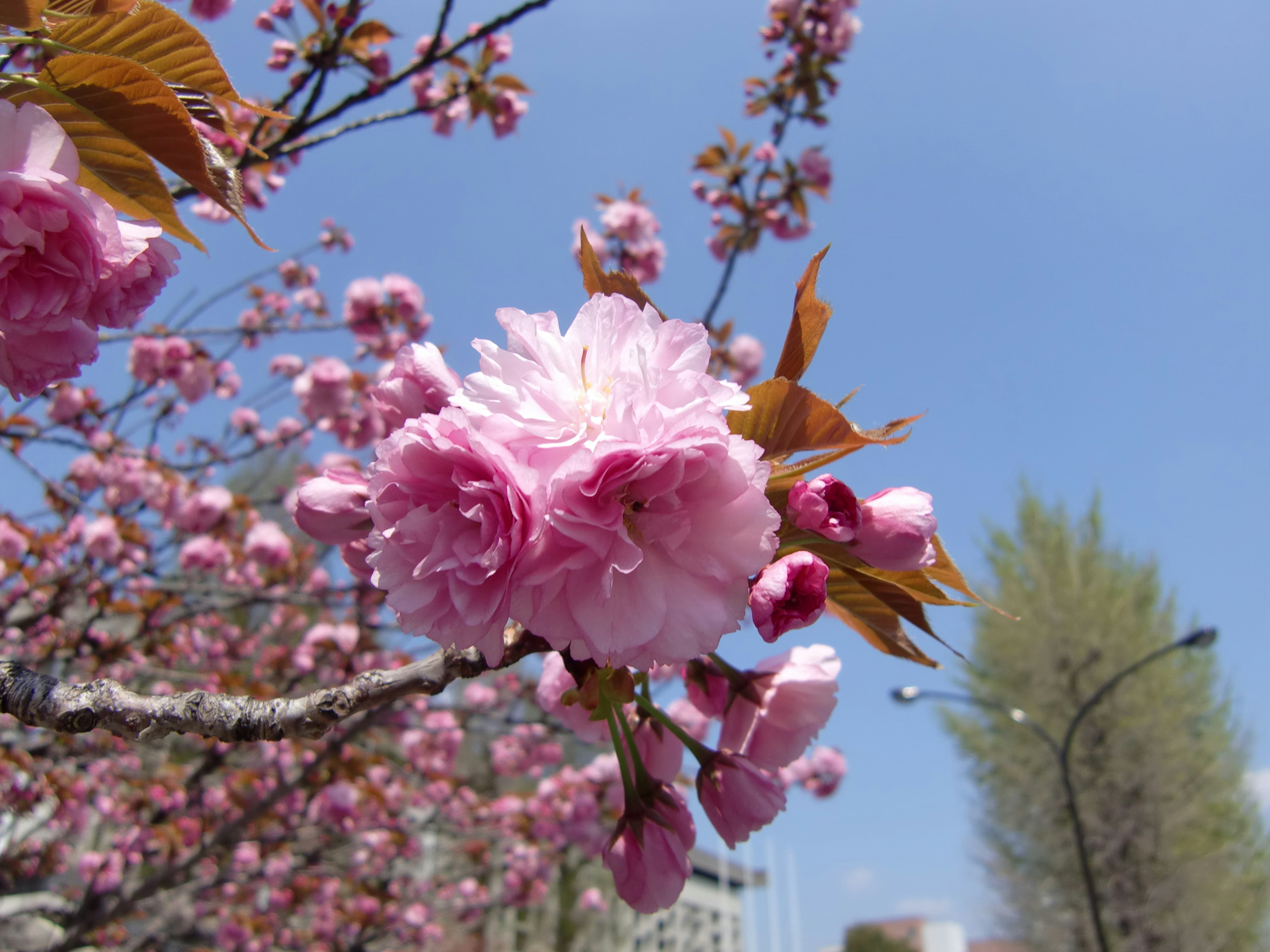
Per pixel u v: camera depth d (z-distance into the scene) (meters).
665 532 0.91
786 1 6.07
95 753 5.00
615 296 1.05
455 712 5.49
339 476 1.25
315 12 3.45
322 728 1.01
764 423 1.13
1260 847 18.28
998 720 19.94
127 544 5.61
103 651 5.02
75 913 4.91
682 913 27.84
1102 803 18.08
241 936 6.75
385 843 7.77
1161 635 19.86
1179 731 18.95
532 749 8.40
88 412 5.68
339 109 3.21
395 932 7.95
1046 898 18.53
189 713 1.00
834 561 1.20
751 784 1.26
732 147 6.27
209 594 5.22
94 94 1.15
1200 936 16.52
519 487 0.87
